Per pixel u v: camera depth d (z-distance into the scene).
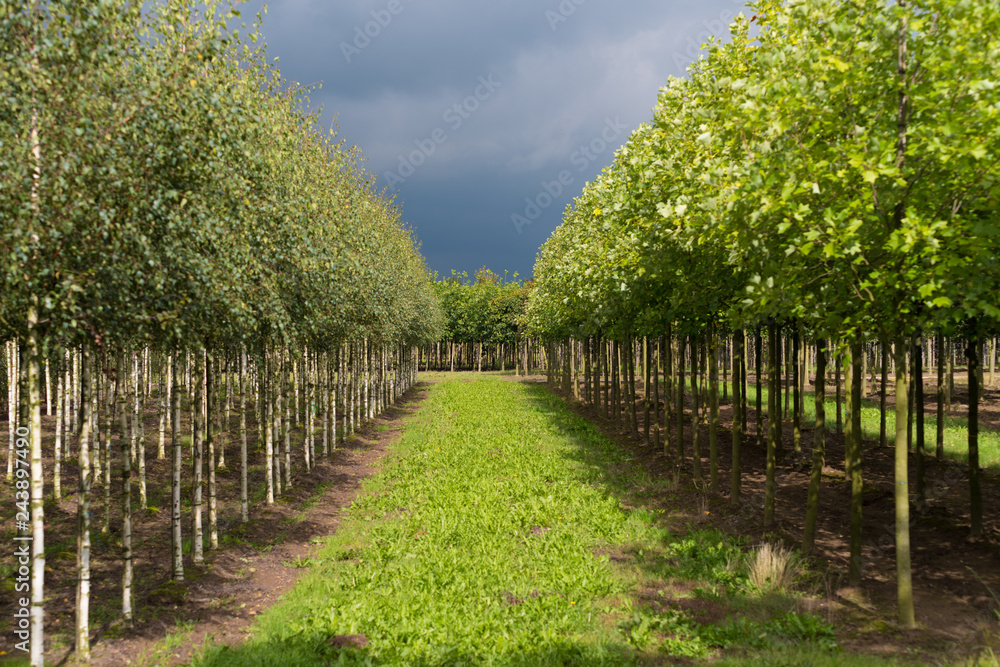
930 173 6.79
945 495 13.12
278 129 10.38
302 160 12.13
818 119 7.14
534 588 9.24
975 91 5.81
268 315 9.91
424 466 18.73
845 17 7.18
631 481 16.17
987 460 16.02
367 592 9.18
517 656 7.07
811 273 8.01
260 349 12.46
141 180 6.76
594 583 9.22
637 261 12.27
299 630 7.77
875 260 7.43
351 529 12.80
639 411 29.81
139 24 6.95
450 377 64.31
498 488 15.59
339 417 29.19
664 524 12.41
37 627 6.48
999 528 10.69
